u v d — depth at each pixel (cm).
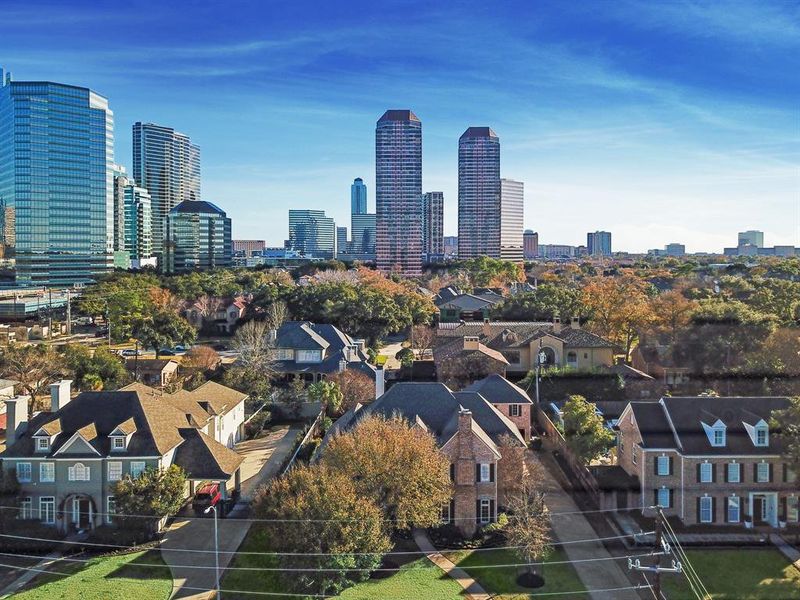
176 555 4244
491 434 5122
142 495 4444
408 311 12625
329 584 3616
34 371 7819
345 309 11825
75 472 4694
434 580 3894
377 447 4197
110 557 4225
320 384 7138
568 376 7831
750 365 7500
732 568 4012
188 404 5988
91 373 8006
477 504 4547
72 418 4928
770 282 11719
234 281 17438
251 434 6938
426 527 4478
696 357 8056
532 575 3909
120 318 12650
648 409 4950
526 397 6331
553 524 4616
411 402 5269
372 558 3825
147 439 4775
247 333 9394
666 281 17200
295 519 3659
